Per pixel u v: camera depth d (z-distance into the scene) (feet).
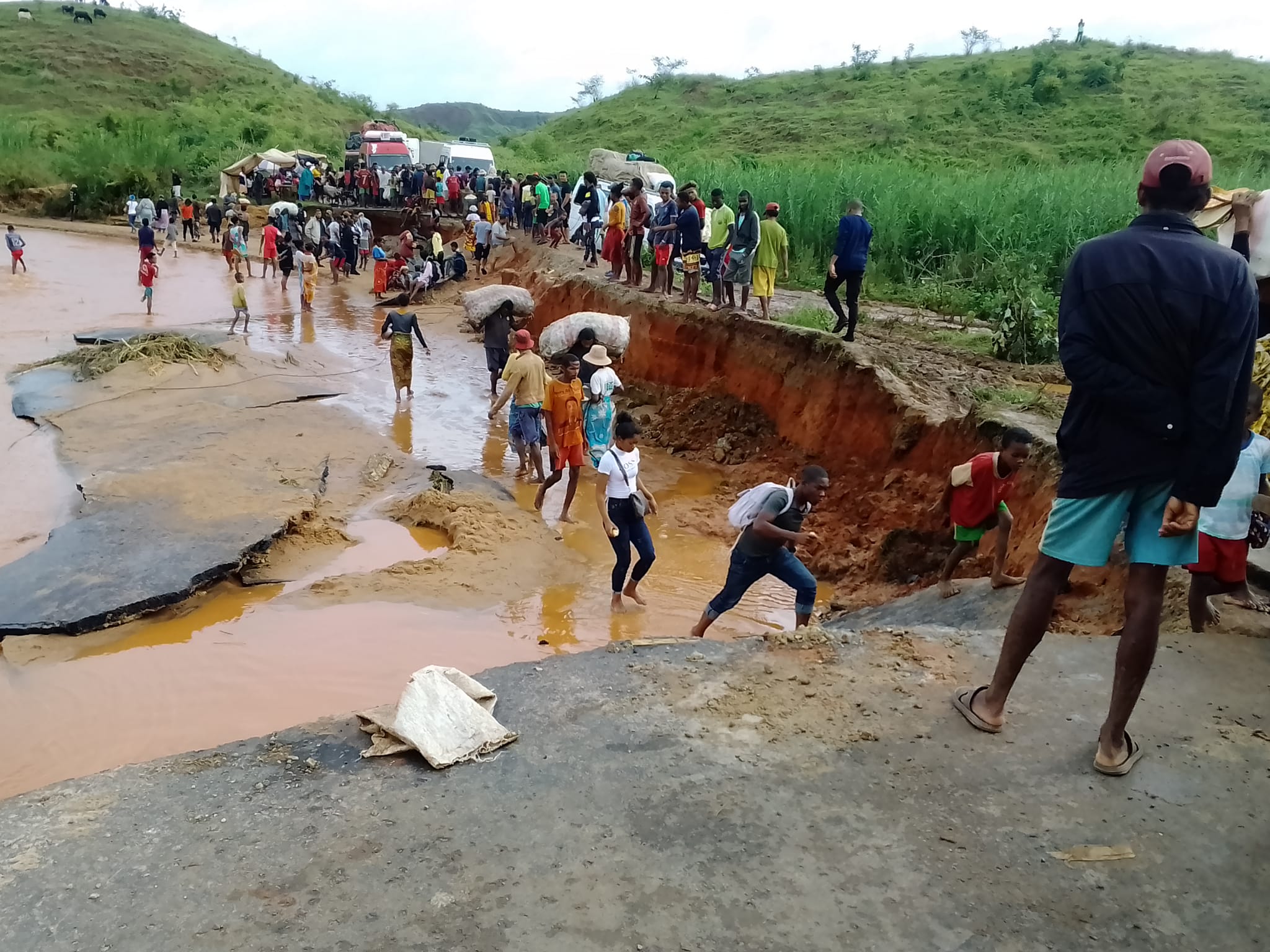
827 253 65.26
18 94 191.42
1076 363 10.43
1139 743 12.55
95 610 24.62
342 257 91.61
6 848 10.34
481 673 14.87
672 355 48.39
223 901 9.45
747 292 45.91
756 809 11.08
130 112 190.39
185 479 34.81
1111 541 11.06
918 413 33.58
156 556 27.89
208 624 25.58
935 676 14.58
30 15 236.43
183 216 113.60
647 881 9.78
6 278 83.30
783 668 14.94
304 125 199.21
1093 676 14.53
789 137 144.36
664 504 36.96
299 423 43.98
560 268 66.54
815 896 9.62
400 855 10.19
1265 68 141.49
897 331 47.24
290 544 30.71
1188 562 10.80
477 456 41.65
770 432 41.63
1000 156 115.03
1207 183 10.50
